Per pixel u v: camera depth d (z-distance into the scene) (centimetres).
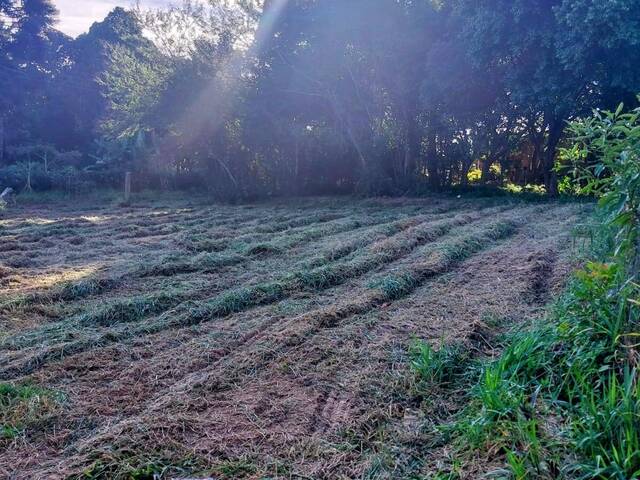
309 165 1672
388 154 1551
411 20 1344
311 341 345
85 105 2752
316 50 1461
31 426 249
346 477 207
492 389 240
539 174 1536
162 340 361
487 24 1105
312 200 1466
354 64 1468
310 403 267
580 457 193
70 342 352
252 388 285
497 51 1144
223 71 1505
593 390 225
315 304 437
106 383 297
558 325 280
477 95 1342
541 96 1117
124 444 227
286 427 245
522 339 286
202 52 1509
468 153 1547
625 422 193
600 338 256
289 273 519
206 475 210
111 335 363
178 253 666
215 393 280
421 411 254
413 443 228
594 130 260
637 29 895
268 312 418
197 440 233
